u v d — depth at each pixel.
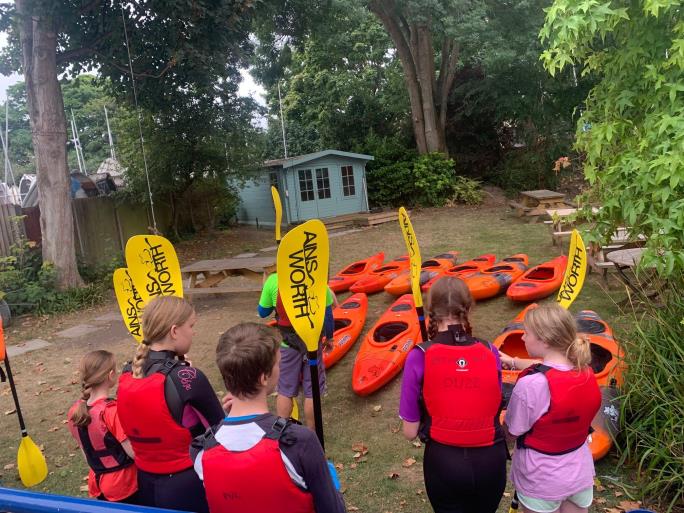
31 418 5.16
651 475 3.33
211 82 12.62
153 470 2.28
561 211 10.67
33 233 10.62
